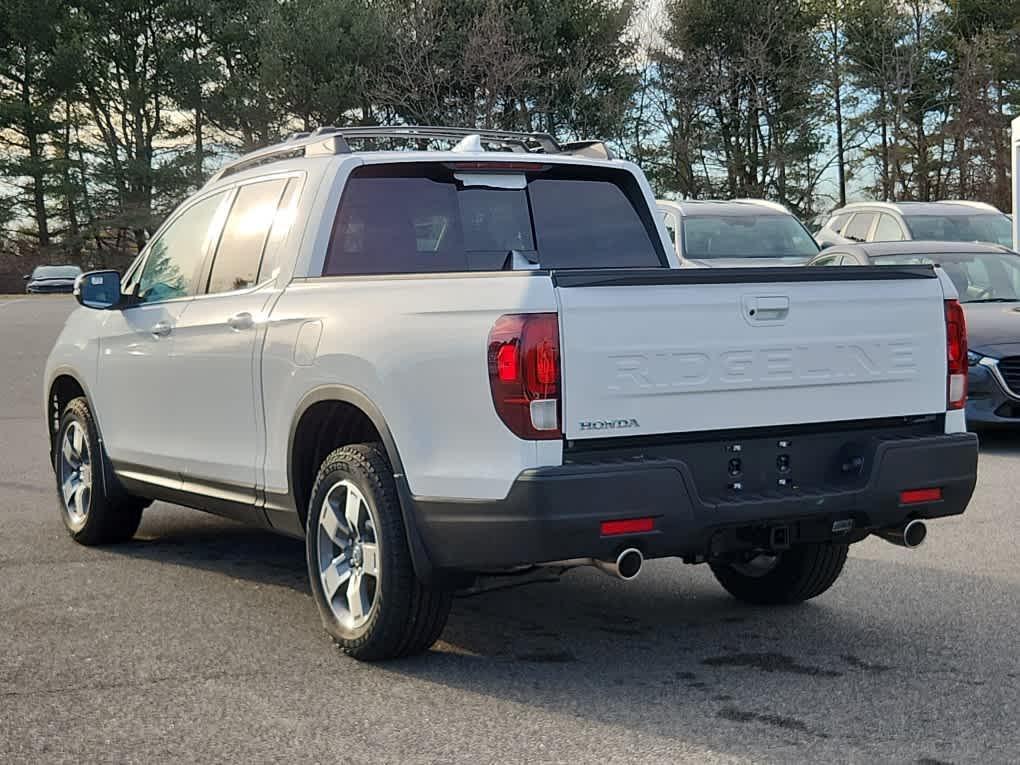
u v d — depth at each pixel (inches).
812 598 244.8
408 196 235.9
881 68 2073.1
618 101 2062.0
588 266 249.3
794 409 193.8
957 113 2016.5
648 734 170.6
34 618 231.5
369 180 233.1
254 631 223.3
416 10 2068.2
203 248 259.1
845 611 236.4
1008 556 279.4
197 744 167.6
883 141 2133.4
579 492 174.2
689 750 164.2
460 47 2046.0
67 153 2603.3
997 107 1996.8
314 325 212.7
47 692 189.2
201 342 245.9
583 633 223.9
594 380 178.2
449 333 185.5
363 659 204.8
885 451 197.0
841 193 2176.4
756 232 637.9
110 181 2516.0
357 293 207.0
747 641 217.3
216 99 2396.7
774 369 191.3
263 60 2164.1
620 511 176.4
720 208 652.7
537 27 2069.4
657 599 249.4
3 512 337.4
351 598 206.5
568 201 250.7
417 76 2037.4
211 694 188.4
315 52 2110.0
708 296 186.4
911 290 205.2
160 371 260.5
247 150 2346.2
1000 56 1996.8
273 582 261.3
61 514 304.7
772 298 191.0
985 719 175.3
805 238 640.4
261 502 232.1
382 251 231.3
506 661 206.1
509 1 2079.2
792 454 196.1
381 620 198.1
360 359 199.3
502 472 177.5
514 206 245.4
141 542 303.6
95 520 291.4
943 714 177.6
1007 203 1910.7
